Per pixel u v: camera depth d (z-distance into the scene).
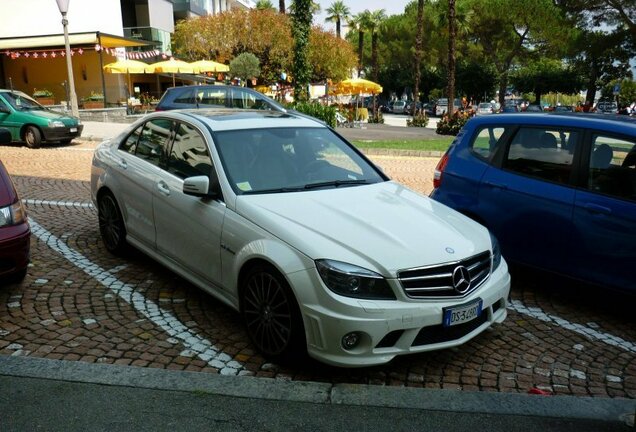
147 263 5.65
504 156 5.48
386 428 3.00
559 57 51.19
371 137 21.58
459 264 3.64
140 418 3.02
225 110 5.45
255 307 3.80
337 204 4.11
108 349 3.90
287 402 3.21
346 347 3.35
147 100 27.86
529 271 5.27
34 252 5.87
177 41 35.88
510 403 3.27
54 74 31.48
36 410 3.07
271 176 4.43
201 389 3.31
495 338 4.35
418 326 3.41
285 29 33.19
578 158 4.95
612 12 42.75
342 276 3.33
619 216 4.57
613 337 4.44
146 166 5.13
